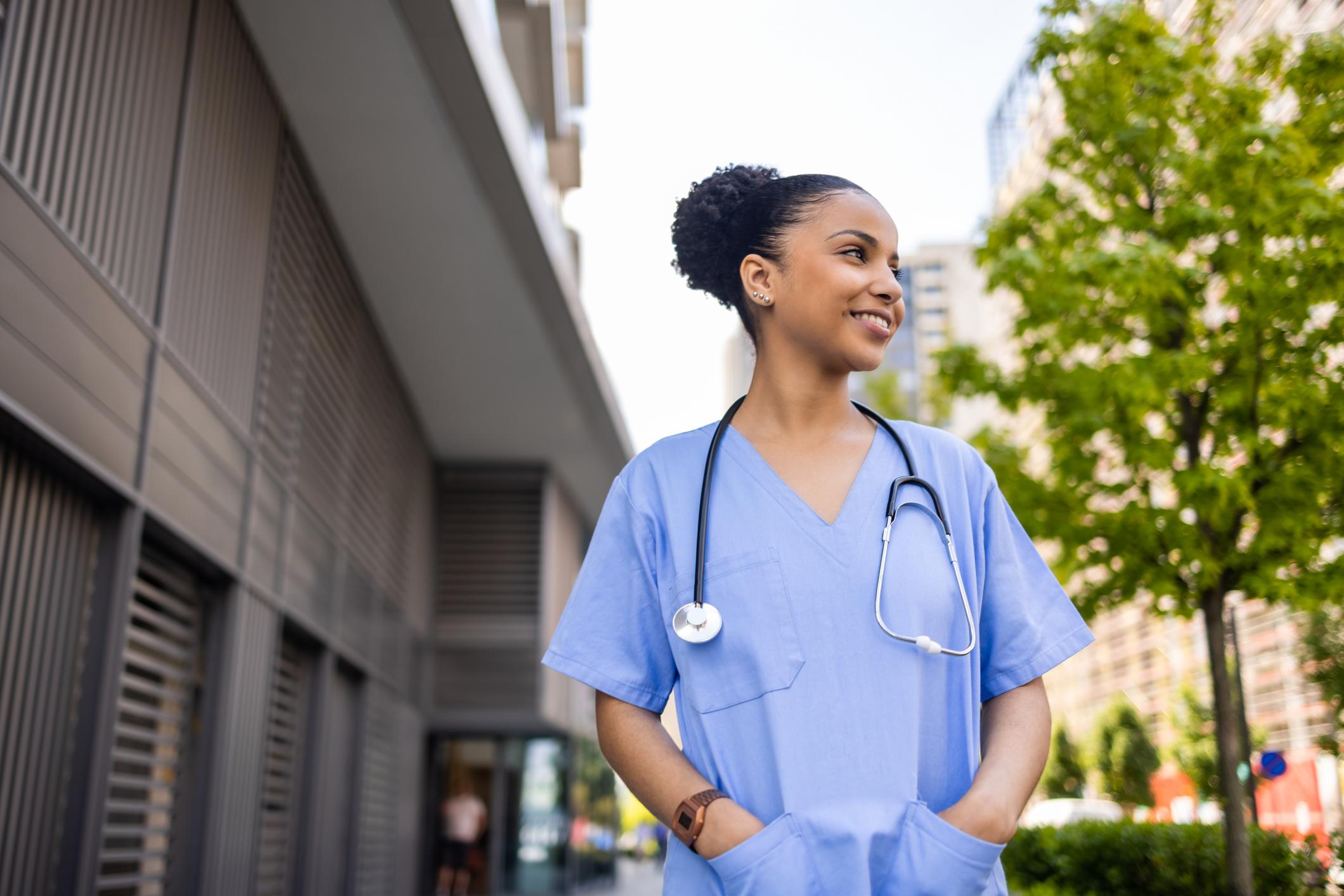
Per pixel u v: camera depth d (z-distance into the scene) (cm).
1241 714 870
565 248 1162
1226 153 602
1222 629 643
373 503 1145
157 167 566
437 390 1302
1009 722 120
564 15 1149
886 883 106
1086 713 3444
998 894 111
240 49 707
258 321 748
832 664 114
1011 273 682
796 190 133
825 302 127
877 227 129
